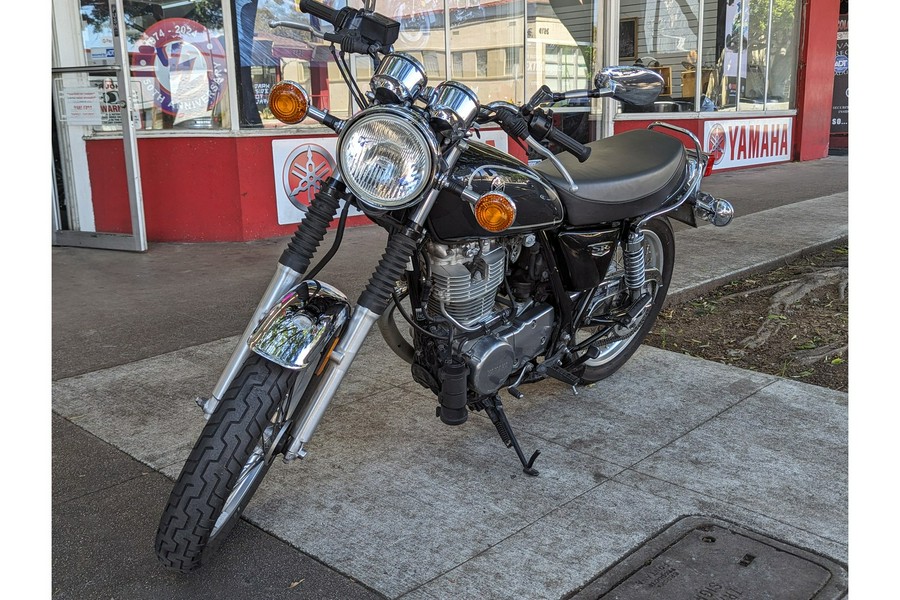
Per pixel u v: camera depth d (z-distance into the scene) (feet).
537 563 7.73
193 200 22.75
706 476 9.36
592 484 9.21
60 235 23.30
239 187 22.61
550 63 30.66
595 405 11.44
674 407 11.34
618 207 9.72
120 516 8.60
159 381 12.37
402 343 10.19
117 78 20.77
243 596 7.29
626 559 7.76
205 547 7.36
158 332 14.80
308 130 23.59
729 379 12.37
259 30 22.35
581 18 31.12
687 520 8.43
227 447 6.98
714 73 38.27
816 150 45.16
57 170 23.04
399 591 7.34
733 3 38.32
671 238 12.44
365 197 7.16
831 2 43.32
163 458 9.89
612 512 8.61
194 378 12.48
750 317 15.83
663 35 36.32
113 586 7.42
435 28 26.18
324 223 7.86
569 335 10.23
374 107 6.95
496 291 9.02
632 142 11.50
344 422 10.90
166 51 22.16
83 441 10.34
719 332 14.97
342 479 9.38
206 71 22.17
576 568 7.64
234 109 22.29
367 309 7.56
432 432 10.61
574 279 9.77
